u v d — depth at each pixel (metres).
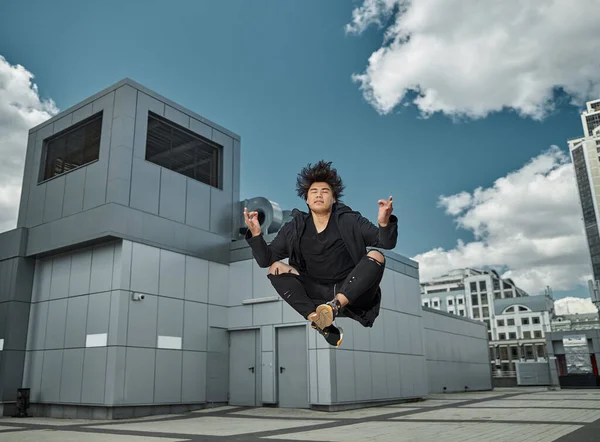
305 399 18.53
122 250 17.92
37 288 20.47
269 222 22.39
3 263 20.95
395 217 2.78
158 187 19.86
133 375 17.34
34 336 19.89
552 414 14.46
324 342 18.34
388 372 21.16
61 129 21.70
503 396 26.72
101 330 17.62
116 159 18.66
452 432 10.66
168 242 19.66
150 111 20.36
